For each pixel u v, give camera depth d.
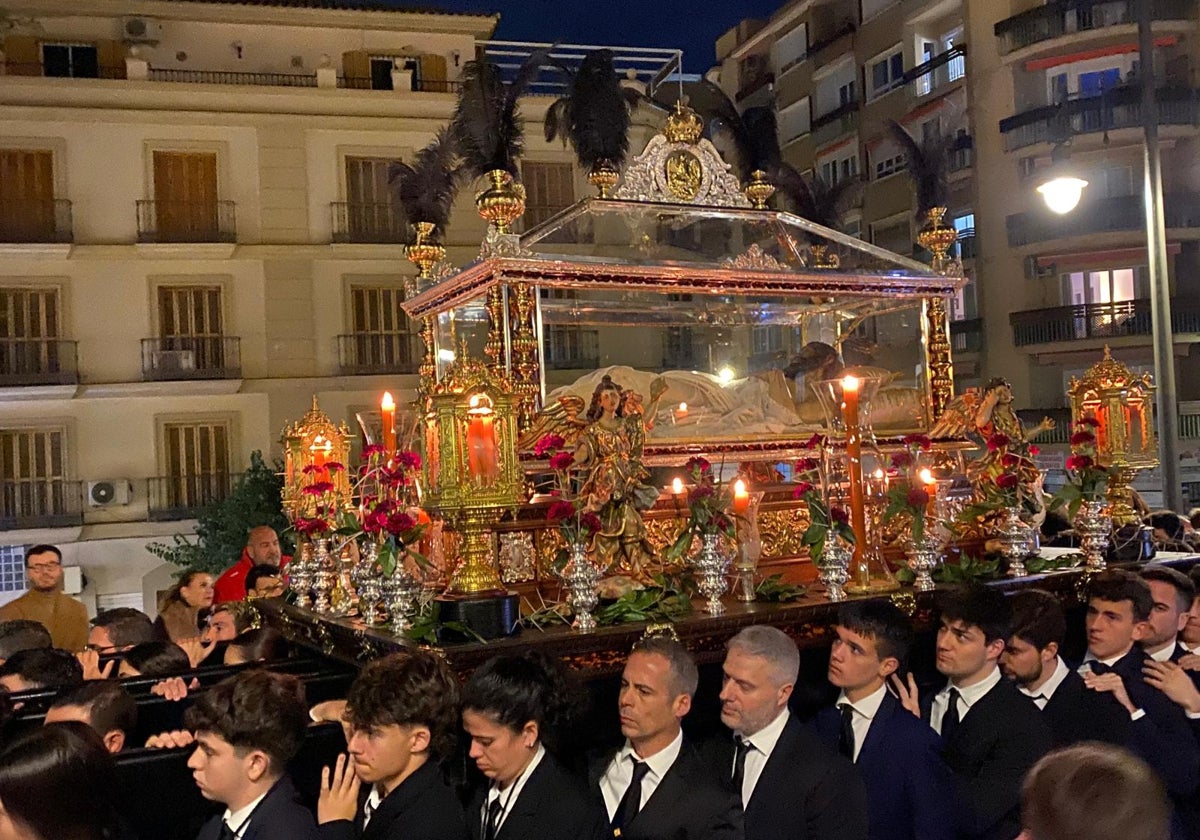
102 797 2.91
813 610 4.40
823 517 4.66
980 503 5.48
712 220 5.71
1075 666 5.12
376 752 3.28
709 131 6.46
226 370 19.22
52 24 18.83
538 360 4.99
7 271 18.42
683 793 3.42
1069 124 18.45
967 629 3.92
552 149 12.61
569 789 3.42
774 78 25.83
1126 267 19.89
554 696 3.46
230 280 19.38
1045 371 20.64
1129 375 6.22
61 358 18.70
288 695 3.31
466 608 3.88
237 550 17.34
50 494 18.77
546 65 5.40
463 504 4.00
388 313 20.08
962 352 21.50
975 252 21.25
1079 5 19.56
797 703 4.58
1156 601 4.57
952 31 21.55
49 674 4.49
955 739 3.90
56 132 18.48
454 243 19.38
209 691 3.31
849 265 6.01
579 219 5.36
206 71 19.56
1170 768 3.94
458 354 5.12
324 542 5.14
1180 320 19.38
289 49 20.03
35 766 2.81
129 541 19.16
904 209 21.48
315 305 19.77
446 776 3.51
